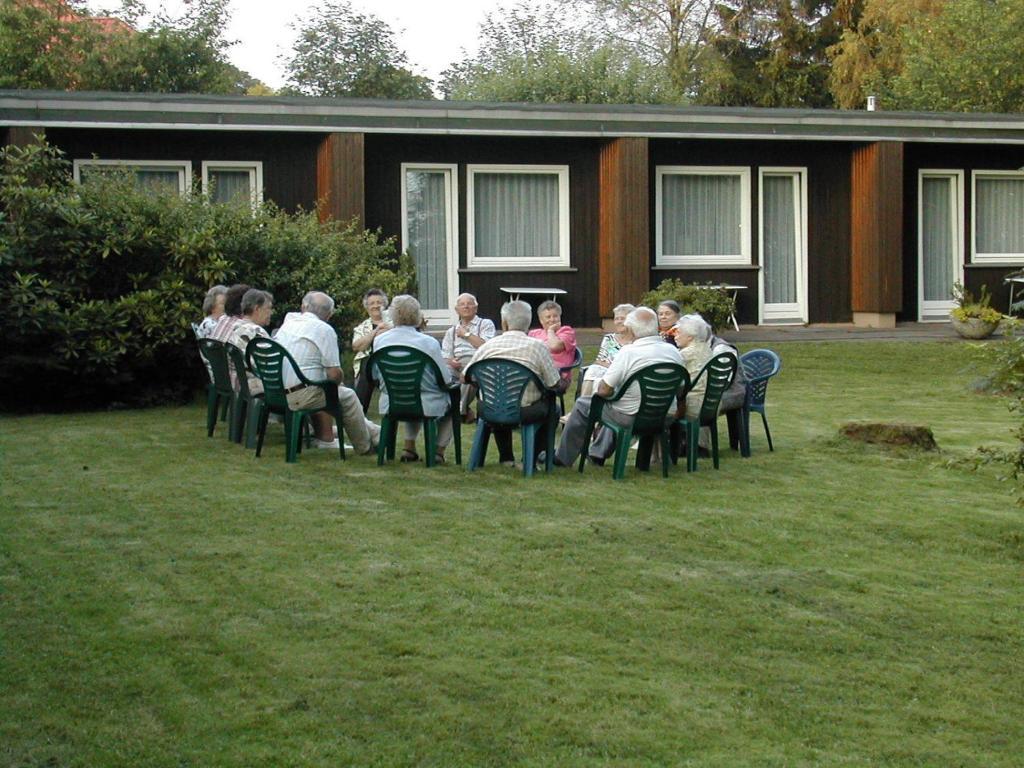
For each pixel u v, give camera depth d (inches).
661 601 200.5
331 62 1397.6
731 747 149.3
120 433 368.5
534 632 185.8
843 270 711.1
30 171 454.0
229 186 612.1
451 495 277.4
